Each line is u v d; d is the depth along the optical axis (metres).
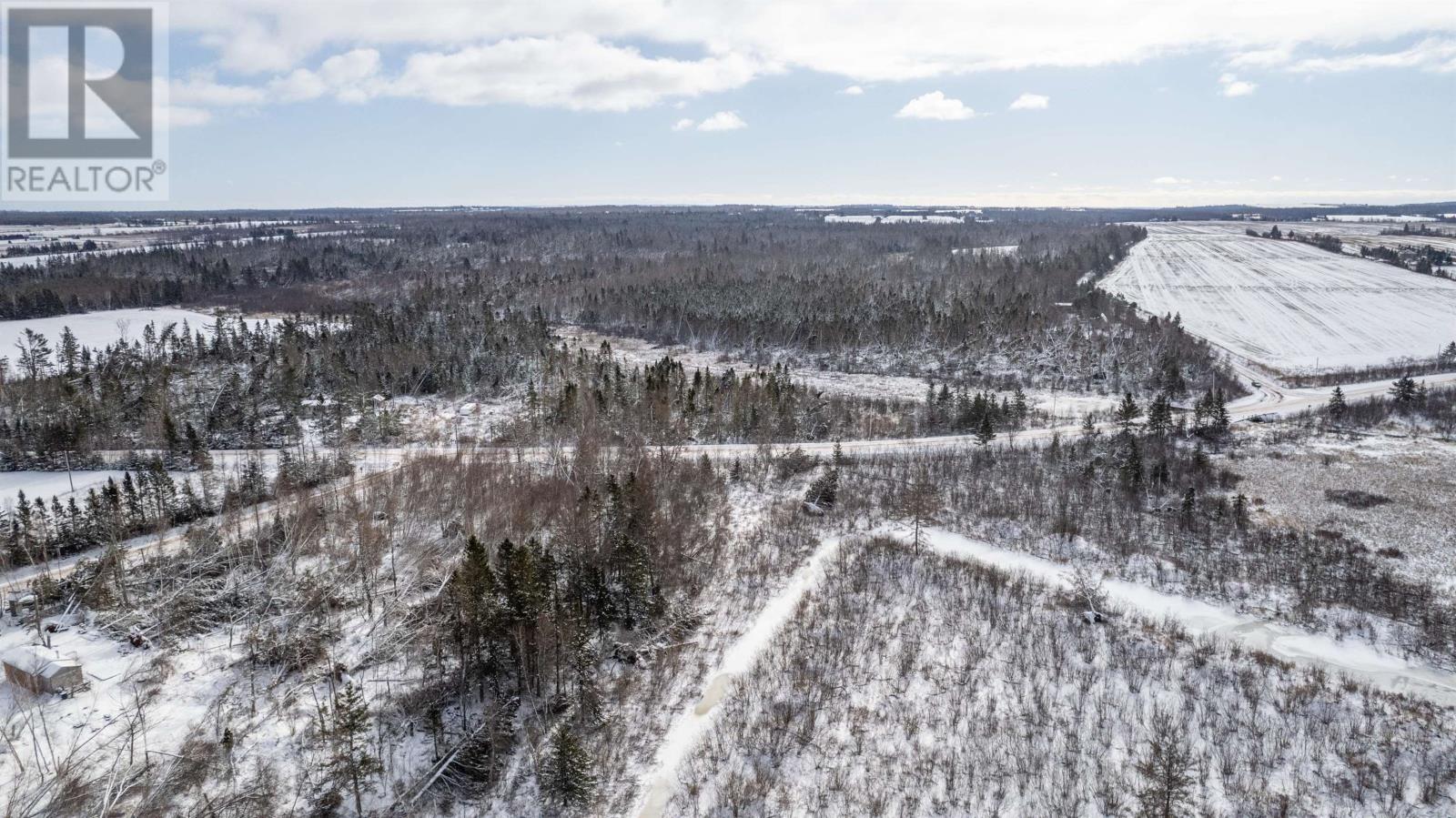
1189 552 60.28
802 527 65.12
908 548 61.16
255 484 67.38
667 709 42.44
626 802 36.09
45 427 76.56
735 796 35.91
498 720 40.09
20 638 44.81
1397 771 36.84
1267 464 79.00
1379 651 46.94
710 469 74.62
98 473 72.69
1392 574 55.88
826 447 87.69
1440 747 38.25
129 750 36.62
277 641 45.66
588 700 41.25
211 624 47.69
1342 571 56.34
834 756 38.75
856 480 75.94
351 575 53.19
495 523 59.59
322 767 36.91
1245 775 36.88
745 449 87.25
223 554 53.88
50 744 36.22
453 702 42.16
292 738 38.84
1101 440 85.56
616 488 54.97
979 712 41.81
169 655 44.28
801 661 46.09
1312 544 60.78
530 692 42.22
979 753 38.78
